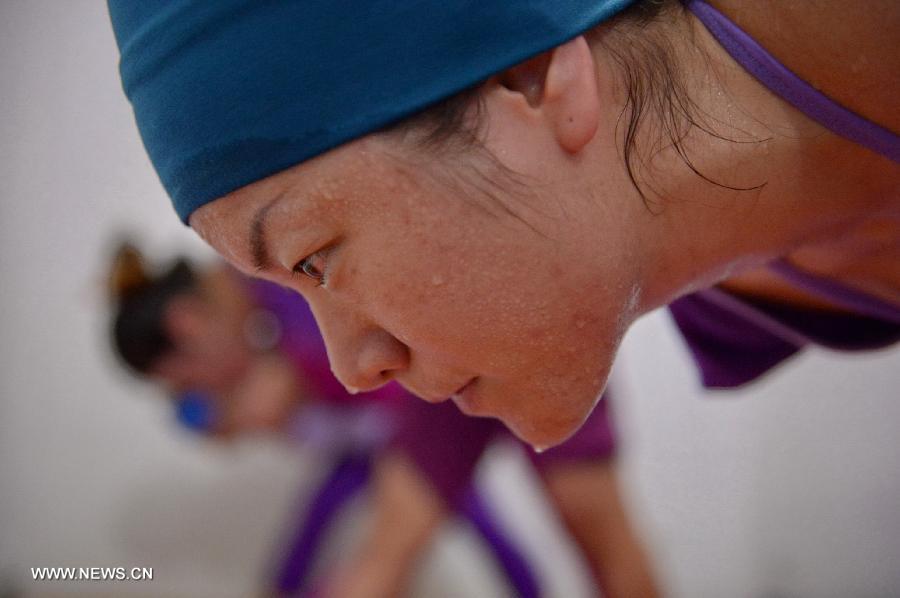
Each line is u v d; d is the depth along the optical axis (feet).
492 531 6.12
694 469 7.09
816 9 1.69
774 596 7.00
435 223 1.57
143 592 7.63
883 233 2.07
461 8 1.52
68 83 7.77
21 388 7.84
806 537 7.00
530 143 1.60
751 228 1.90
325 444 6.27
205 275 6.34
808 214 1.94
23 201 7.80
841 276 2.24
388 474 4.40
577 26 1.58
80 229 7.79
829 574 6.96
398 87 1.53
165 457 7.79
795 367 6.97
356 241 1.61
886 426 6.87
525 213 1.60
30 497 7.84
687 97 1.73
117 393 7.80
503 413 1.86
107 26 7.76
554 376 1.76
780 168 1.83
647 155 1.71
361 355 1.78
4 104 7.78
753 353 2.72
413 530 4.23
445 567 7.46
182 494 7.75
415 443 4.29
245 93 1.55
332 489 6.30
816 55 1.73
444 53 1.53
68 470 7.83
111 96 7.77
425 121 1.54
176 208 1.75
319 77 1.53
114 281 6.28
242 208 1.62
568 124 1.59
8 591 7.47
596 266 1.68
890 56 1.69
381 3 1.51
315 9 1.52
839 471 6.94
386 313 1.67
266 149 1.55
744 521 7.07
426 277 1.61
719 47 1.77
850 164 1.88
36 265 7.81
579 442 4.50
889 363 6.84
